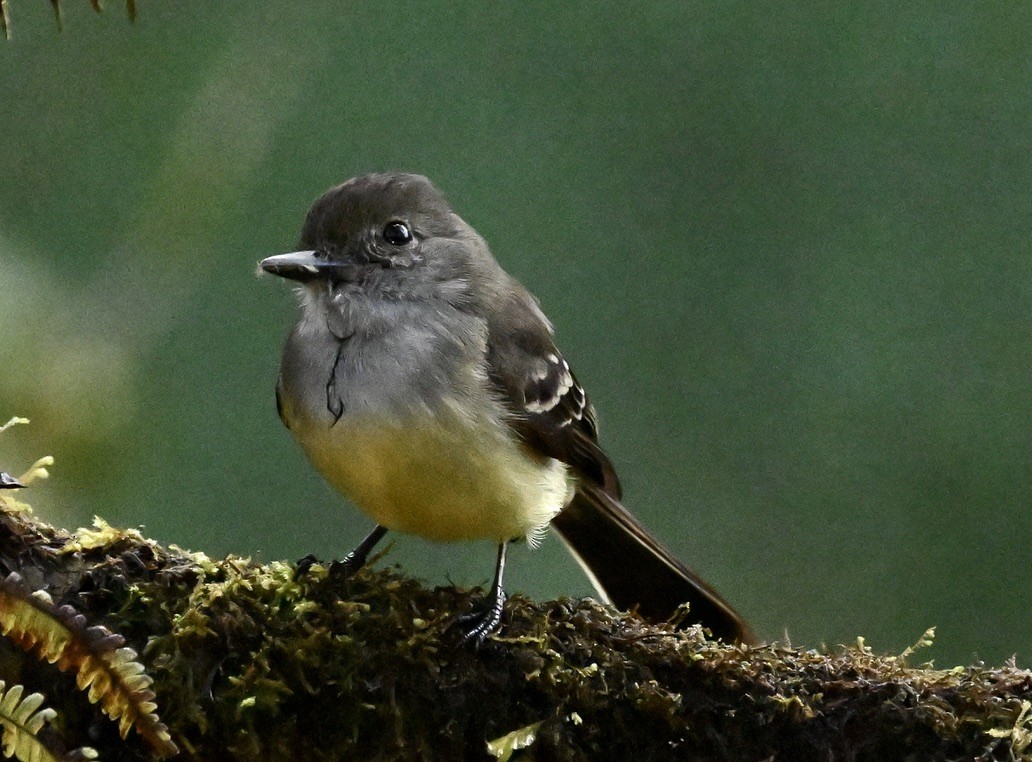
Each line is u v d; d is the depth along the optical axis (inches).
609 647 261.7
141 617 243.0
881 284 545.0
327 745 250.1
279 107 428.8
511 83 538.3
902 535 530.9
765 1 561.6
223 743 244.5
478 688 255.8
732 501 539.5
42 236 428.5
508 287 346.6
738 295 548.1
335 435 305.1
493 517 314.7
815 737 257.8
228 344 482.9
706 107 554.6
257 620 246.7
